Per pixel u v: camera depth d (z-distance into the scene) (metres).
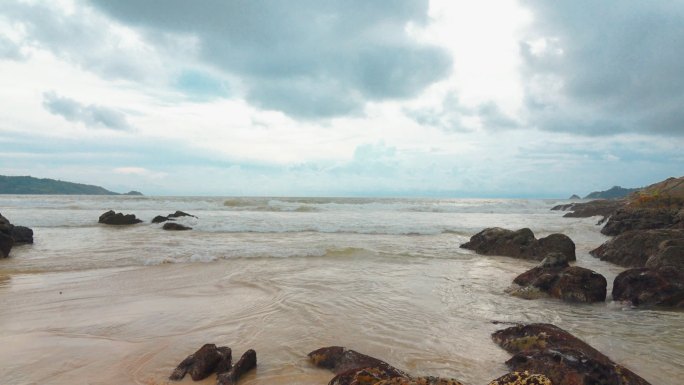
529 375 4.54
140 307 8.88
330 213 37.16
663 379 5.63
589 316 8.71
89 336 7.08
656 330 7.77
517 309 9.19
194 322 7.90
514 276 12.99
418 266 14.30
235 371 5.42
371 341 6.97
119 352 6.38
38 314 8.28
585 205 45.88
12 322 7.75
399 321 8.10
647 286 9.83
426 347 6.73
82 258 14.64
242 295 9.97
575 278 10.20
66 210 36.53
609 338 7.28
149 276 12.02
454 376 5.63
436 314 8.66
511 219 35.03
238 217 31.44
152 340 6.93
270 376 5.59
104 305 8.98
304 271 12.95
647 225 22.33
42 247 17.31
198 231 23.83
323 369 5.83
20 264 13.48
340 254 16.12
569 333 6.85
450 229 25.34
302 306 9.02
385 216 34.88
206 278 11.83
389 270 13.41
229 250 16.44
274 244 18.50
